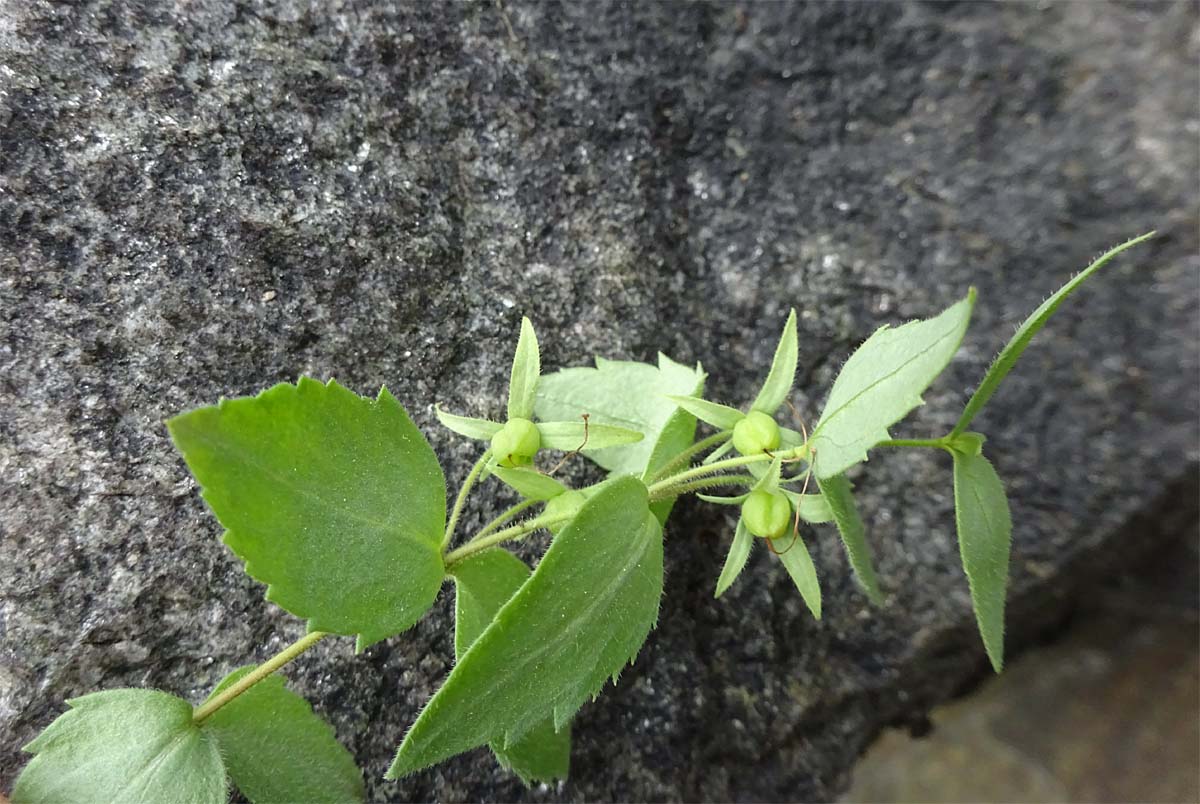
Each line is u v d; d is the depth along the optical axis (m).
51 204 0.10
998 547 0.08
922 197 0.15
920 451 0.14
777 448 0.08
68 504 0.10
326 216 0.11
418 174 0.12
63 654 0.10
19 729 0.09
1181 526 0.15
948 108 0.15
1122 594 0.16
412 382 0.11
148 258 0.10
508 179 0.13
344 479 0.08
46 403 0.10
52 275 0.10
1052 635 0.16
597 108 0.13
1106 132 0.15
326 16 0.12
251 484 0.07
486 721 0.07
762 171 0.14
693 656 0.13
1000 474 0.14
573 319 0.13
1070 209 0.15
